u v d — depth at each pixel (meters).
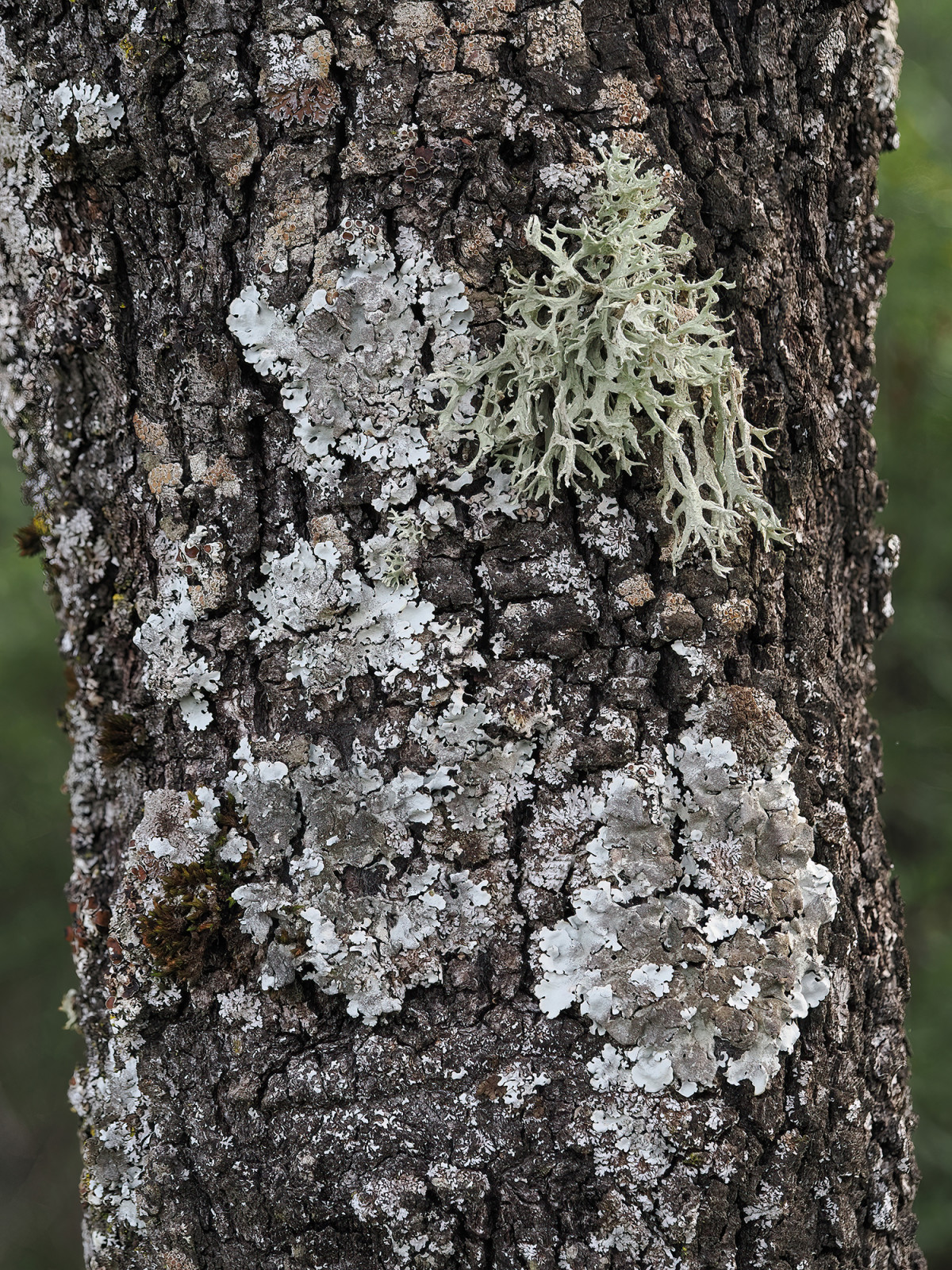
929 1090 1.20
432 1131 0.78
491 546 0.78
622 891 0.78
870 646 0.83
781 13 0.79
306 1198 0.78
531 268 0.78
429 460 0.78
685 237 0.78
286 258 0.78
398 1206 0.78
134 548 0.80
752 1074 0.78
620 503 0.78
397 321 0.78
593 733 0.78
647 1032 0.78
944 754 1.39
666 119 0.78
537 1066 0.78
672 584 0.78
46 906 1.53
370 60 0.77
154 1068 0.79
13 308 0.81
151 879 0.79
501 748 0.78
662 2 0.78
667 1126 0.78
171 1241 0.79
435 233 0.78
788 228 0.79
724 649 0.79
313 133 0.78
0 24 0.79
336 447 0.78
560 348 0.77
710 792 0.78
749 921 0.79
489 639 0.78
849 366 0.81
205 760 0.79
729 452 0.78
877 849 0.82
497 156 0.78
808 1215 0.79
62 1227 1.63
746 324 0.79
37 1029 1.63
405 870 0.78
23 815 1.51
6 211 0.80
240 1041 0.79
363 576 0.78
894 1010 0.81
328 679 0.79
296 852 0.79
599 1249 0.78
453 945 0.78
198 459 0.79
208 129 0.78
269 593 0.79
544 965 0.78
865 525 0.82
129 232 0.79
